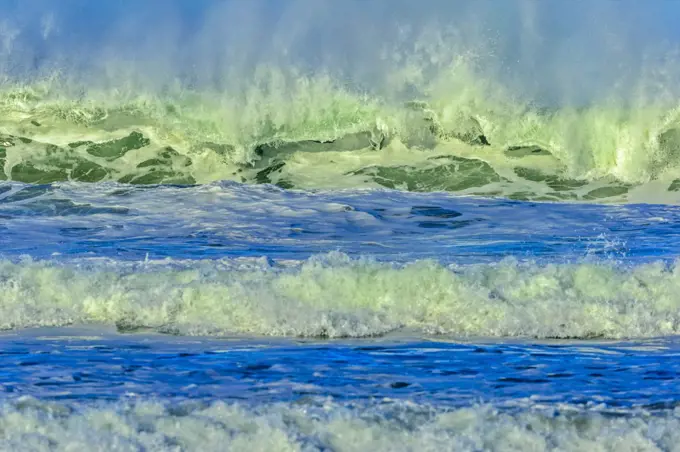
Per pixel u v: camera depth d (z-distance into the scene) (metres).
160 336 26.16
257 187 49.91
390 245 39.59
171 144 55.09
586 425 17.91
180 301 27.70
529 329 27.06
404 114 56.16
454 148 56.09
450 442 16.86
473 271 29.92
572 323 27.30
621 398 20.41
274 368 22.92
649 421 18.14
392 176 54.00
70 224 42.69
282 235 41.22
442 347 25.33
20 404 18.34
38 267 29.81
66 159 54.28
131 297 27.91
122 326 27.12
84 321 27.48
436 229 42.97
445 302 28.08
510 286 28.95
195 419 17.55
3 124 54.94
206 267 32.53
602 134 55.62
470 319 27.47
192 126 55.47
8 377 21.91
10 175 53.75
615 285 29.25
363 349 25.03
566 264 31.45
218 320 27.25
